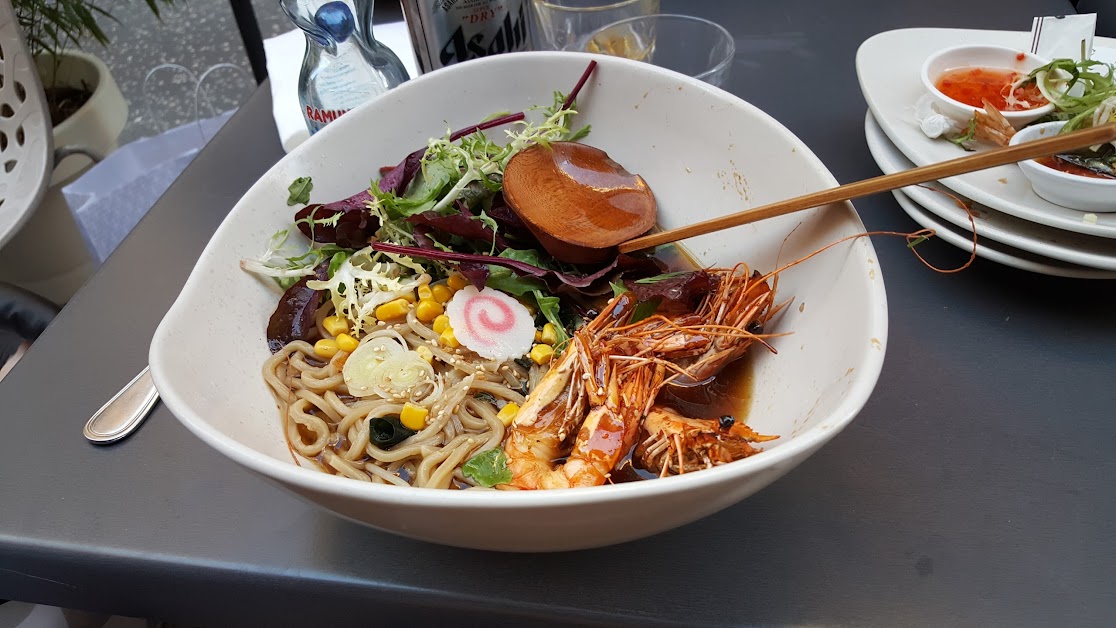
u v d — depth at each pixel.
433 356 0.30
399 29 0.47
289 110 0.41
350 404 0.29
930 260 0.31
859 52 0.37
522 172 0.32
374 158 0.34
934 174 0.22
